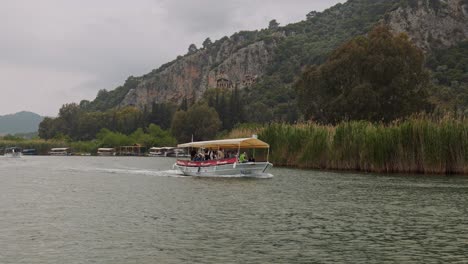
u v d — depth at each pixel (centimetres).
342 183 3991
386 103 8606
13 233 1984
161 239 1872
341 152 5434
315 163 5753
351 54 8819
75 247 1748
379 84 8694
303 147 6122
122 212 2520
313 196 3183
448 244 1809
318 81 9644
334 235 1956
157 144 18025
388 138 4978
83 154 17525
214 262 1556
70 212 2523
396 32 18075
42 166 7581
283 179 4419
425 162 4750
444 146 4678
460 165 4644
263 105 19925
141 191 3538
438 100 11956
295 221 2256
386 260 1594
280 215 2420
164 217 2359
